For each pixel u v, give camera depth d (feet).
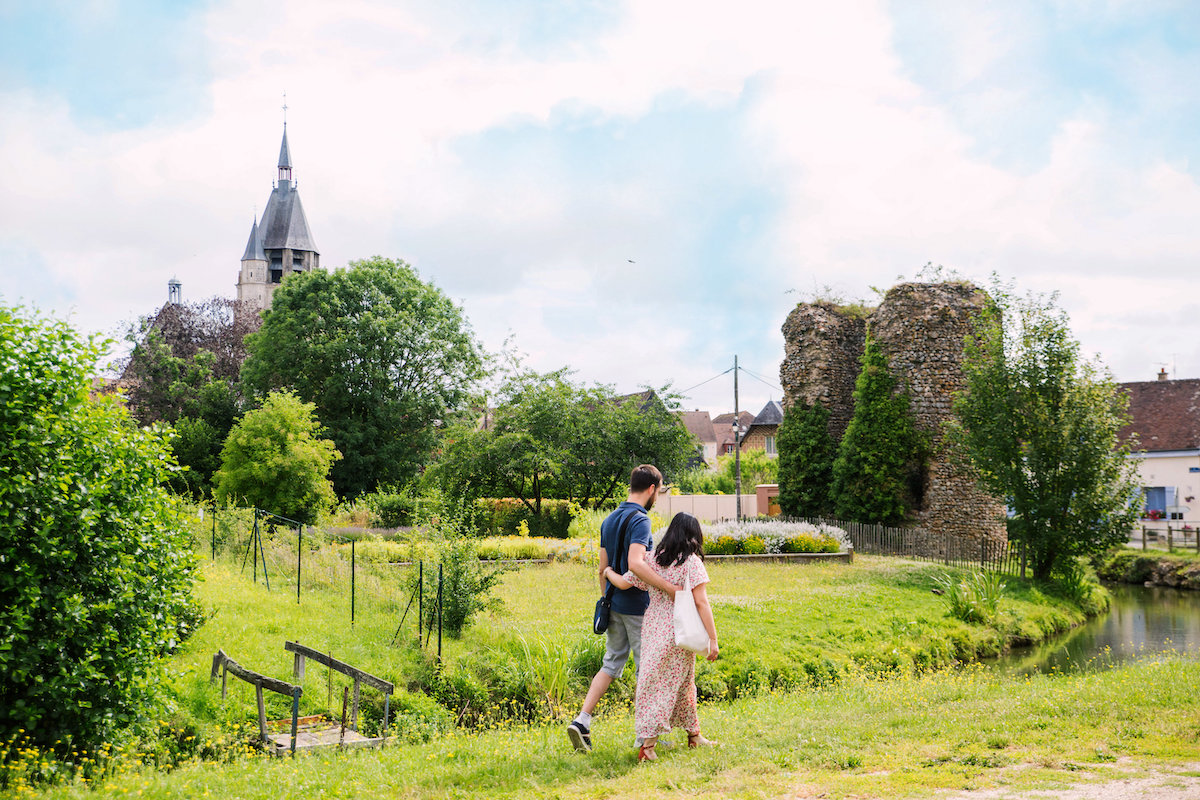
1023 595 77.20
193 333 179.83
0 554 22.85
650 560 19.45
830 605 63.36
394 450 147.33
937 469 106.32
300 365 146.51
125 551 26.08
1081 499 83.25
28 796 18.76
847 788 15.98
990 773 16.83
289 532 67.46
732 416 323.78
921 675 50.96
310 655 34.45
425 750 24.54
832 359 121.39
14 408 23.77
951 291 109.60
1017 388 85.61
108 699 24.84
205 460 142.10
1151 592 96.99
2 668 22.13
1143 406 148.77
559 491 120.78
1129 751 18.34
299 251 344.08
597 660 43.86
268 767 23.29
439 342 155.84
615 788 16.69
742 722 24.82
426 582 49.01
